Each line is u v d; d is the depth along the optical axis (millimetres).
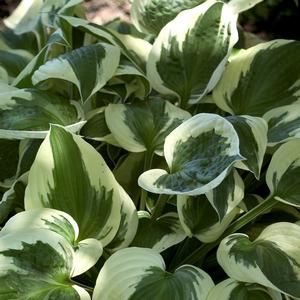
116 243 1010
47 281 891
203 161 962
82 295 900
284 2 1888
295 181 1040
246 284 965
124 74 1131
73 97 1231
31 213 955
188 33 1142
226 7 1137
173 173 975
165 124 1105
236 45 1395
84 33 1319
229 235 1010
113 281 931
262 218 1153
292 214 1152
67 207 994
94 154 993
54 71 1081
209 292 938
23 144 1152
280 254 963
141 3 1245
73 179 991
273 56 1163
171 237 1044
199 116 998
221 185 1016
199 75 1149
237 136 956
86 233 995
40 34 1366
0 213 1062
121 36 1247
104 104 1253
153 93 1255
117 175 1167
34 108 1080
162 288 933
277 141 1065
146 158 1098
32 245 901
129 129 1094
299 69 1156
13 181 1148
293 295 917
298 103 1145
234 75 1169
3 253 889
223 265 964
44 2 1322
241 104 1159
